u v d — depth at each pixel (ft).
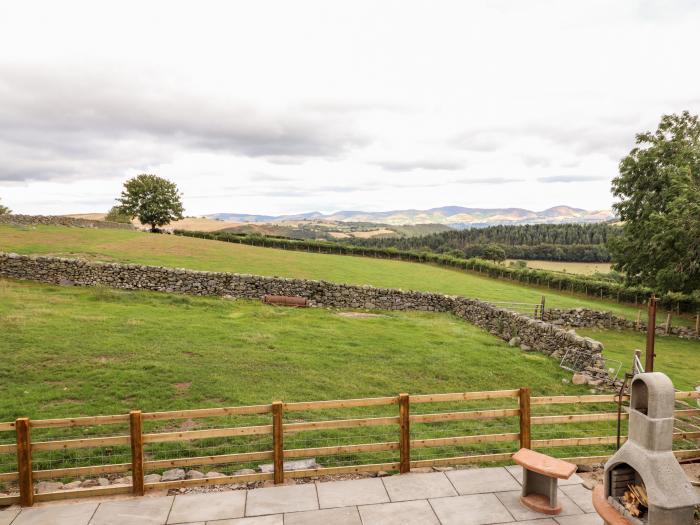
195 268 110.01
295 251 186.50
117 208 272.92
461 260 186.09
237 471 27.76
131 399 38.40
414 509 23.41
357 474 27.27
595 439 29.22
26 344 49.11
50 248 111.24
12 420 33.27
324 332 67.51
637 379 19.58
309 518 22.45
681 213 97.40
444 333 76.02
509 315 78.69
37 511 22.52
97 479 26.68
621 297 131.44
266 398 40.57
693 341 94.38
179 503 23.49
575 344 61.26
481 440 27.73
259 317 74.90
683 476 18.29
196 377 44.01
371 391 44.88
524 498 24.07
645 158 114.52
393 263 178.91
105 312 66.90
